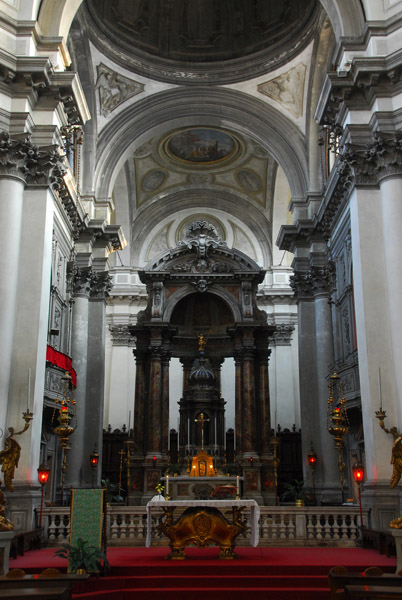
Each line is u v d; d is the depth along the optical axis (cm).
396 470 1056
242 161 2834
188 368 2450
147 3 2080
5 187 1309
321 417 1933
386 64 1347
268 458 2047
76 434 1886
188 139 2677
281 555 1099
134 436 2084
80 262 2011
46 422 1594
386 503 1186
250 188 2980
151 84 2159
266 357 2169
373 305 1306
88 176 2080
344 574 661
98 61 2028
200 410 2212
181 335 2388
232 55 2170
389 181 1332
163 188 3000
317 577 922
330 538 1252
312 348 2034
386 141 1328
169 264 2247
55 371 1548
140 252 3064
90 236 2034
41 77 1336
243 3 2134
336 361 1836
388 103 1366
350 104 1405
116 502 2070
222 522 1073
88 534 946
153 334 2142
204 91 2178
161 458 2030
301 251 2106
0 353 1229
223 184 2998
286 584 920
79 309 1984
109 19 2008
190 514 1073
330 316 2005
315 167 2102
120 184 2867
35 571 949
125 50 2067
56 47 1412
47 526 1264
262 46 2119
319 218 1986
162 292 2200
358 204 1361
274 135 2173
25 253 1322
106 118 2153
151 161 2814
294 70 2078
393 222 1306
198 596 880
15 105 1344
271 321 2970
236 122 2217
